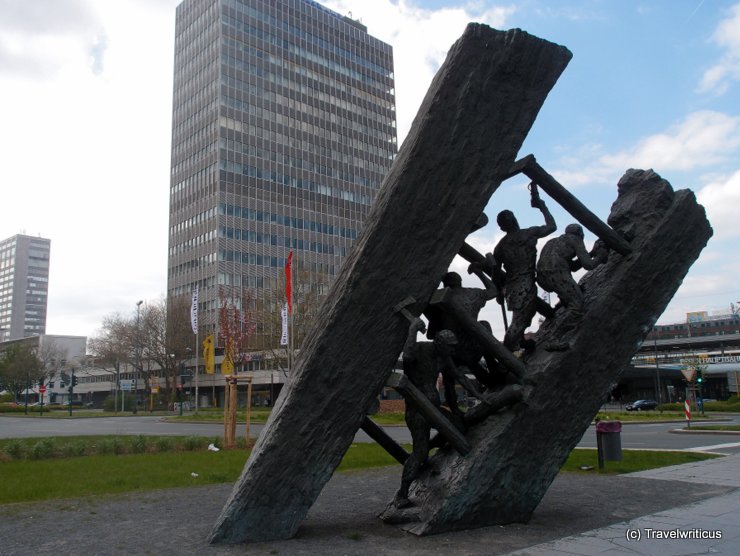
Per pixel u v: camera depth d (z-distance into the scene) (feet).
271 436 20.74
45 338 383.65
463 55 21.29
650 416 126.82
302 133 281.33
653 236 25.22
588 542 20.13
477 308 23.12
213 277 245.65
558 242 24.47
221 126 255.50
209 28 270.46
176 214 275.59
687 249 26.18
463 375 23.09
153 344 222.69
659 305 25.70
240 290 240.53
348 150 297.94
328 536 21.34
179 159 277.64
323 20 302.25
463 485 21.57
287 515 20.89
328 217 282.36
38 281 637.30
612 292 24.48
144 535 22.07
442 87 21.29
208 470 42.09
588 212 24.16
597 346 24.17
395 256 21.35
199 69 272.51
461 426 23.44
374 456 51.03
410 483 22.81
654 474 38.19
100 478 38.17
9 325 615.98
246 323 174.19
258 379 229.04
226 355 159.02
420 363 22.48
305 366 20.98
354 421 21.47
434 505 21.74
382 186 22.34
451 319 23.36
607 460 44.98
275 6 284.00
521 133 22.71
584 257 23.94
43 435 84.12
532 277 24.72
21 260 627.46
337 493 31.76
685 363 185.37
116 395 211.00
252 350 188.85
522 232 24.81
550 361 23.41
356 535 21.25
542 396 22.97
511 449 22.49
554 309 26.30
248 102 265.75
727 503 27.61
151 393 218.38
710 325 375.25
